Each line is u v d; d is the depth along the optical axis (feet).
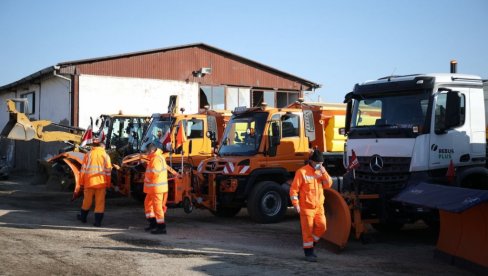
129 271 24.07
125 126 61.41
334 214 30.12
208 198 40.75
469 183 33.22
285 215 44.75
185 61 92.12
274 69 101.30
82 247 29.53
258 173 39.91
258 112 41.73
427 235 35.35
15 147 98.73
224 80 96.27
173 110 54.24
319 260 27.17
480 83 33.60
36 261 25.67
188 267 25.02
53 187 62.69
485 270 23.70
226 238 33.53
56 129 82.12
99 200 37.93
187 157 49.57
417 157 30.60
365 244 31.73
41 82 91.61
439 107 31.58
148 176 35.04
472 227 25.29
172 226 38.73
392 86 32.65
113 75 84.58
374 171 32.09
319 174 27.20
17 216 42.16
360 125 34.17
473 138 33.09
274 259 27.14
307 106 44.78
